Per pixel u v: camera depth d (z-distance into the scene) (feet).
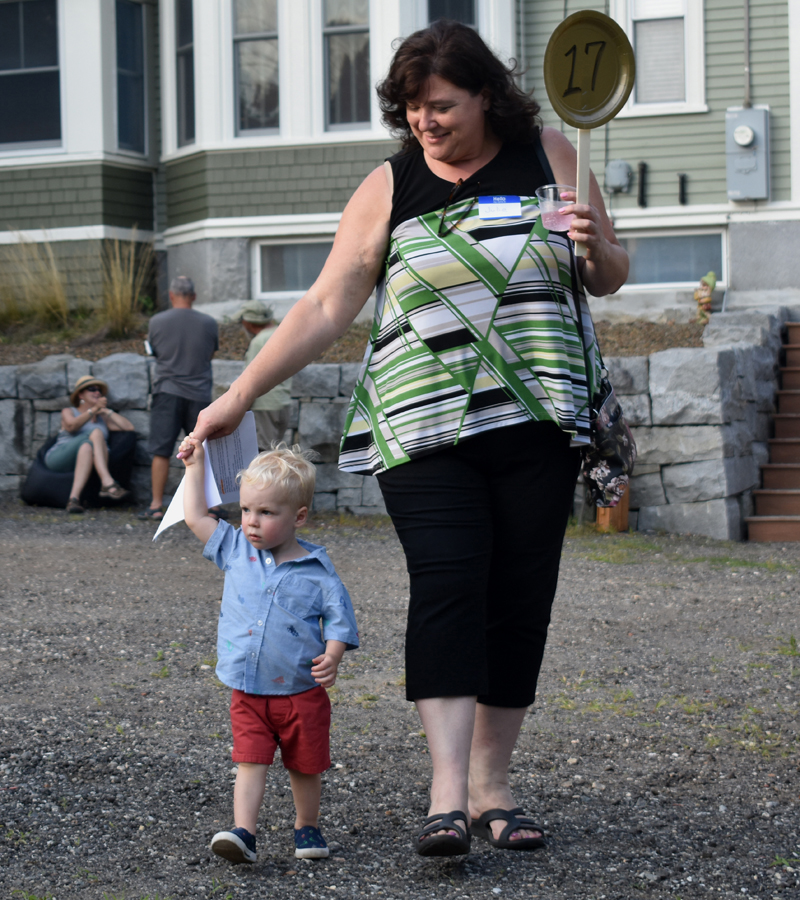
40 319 42.34
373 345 9.45
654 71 42.78
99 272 44.83
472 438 8.92
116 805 10.62
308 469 9.52
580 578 22.98
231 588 9.44
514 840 9.57
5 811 10.34
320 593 9.42
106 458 32.22
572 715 13.64
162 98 45.60
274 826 10.23
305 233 43.11
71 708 13.17
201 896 8.68
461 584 8.82
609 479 9.34
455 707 8.80
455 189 8.98
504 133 9.12
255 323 32.58
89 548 25.31
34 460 32.94
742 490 30.86
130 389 33.47
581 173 8.80
